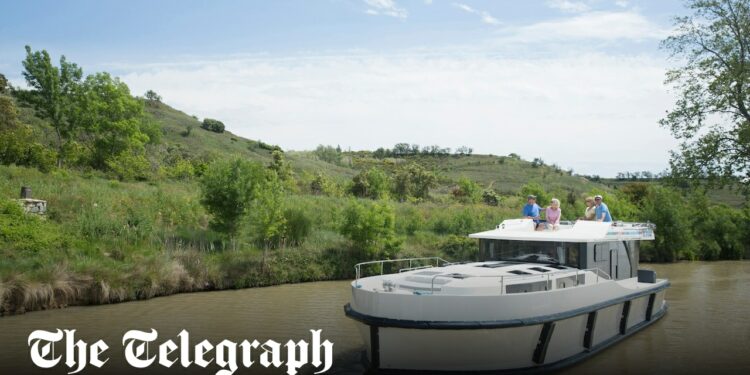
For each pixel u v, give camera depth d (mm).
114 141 41781
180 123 86812
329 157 93188
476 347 9094
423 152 118438
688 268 32438
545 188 78375
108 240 20781
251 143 88750
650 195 39094
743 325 14867
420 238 29547
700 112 23312
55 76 42719
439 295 9078
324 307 16797
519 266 11703
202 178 23156
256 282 21188
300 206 27875
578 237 11805
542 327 9633
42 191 24578
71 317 15086
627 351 11891
